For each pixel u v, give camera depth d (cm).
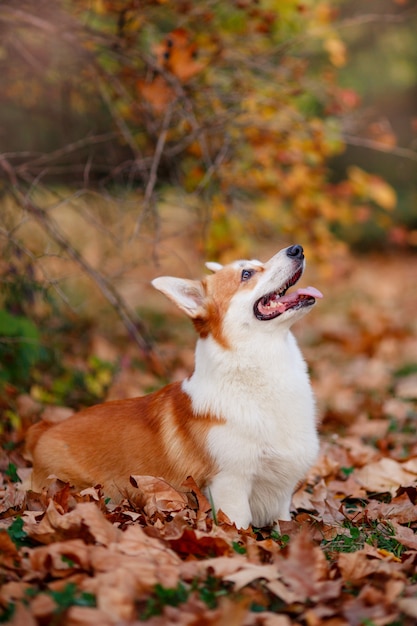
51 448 504
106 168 842
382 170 1777
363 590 341
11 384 709
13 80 869
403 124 1748
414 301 1475
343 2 1402
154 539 380
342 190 860
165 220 758
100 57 816
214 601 335
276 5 741
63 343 859
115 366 841
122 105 822
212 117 746
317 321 1287
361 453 632
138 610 329
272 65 801
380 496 551
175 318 1255
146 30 768
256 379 468
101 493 475
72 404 736
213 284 488
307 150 791
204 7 748
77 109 881
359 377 912
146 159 746
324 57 995
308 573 347
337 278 1050
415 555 384
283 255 478
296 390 474
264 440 462
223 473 463
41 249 851
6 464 589
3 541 365
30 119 955
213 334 478
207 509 448
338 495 550
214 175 786
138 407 509
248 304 469
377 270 1828
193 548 387
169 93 733
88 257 1129
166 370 800
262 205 830
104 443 495
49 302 786
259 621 316
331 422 743
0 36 773
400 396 830
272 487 480
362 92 1639
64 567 352
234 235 807
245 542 410
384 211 1820
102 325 1059
